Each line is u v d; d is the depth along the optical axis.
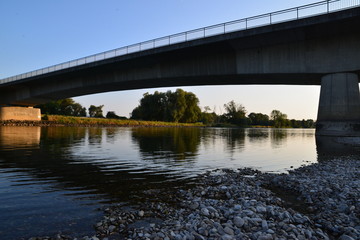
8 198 7.00
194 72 34.69
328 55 27.14
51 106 90.31
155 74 37.94
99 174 10.27
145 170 11.34
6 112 58.31
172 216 6.07
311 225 5.61
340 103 26.58
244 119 132.75
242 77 33.50
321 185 8.58
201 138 33.94
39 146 19.08
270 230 5.12
